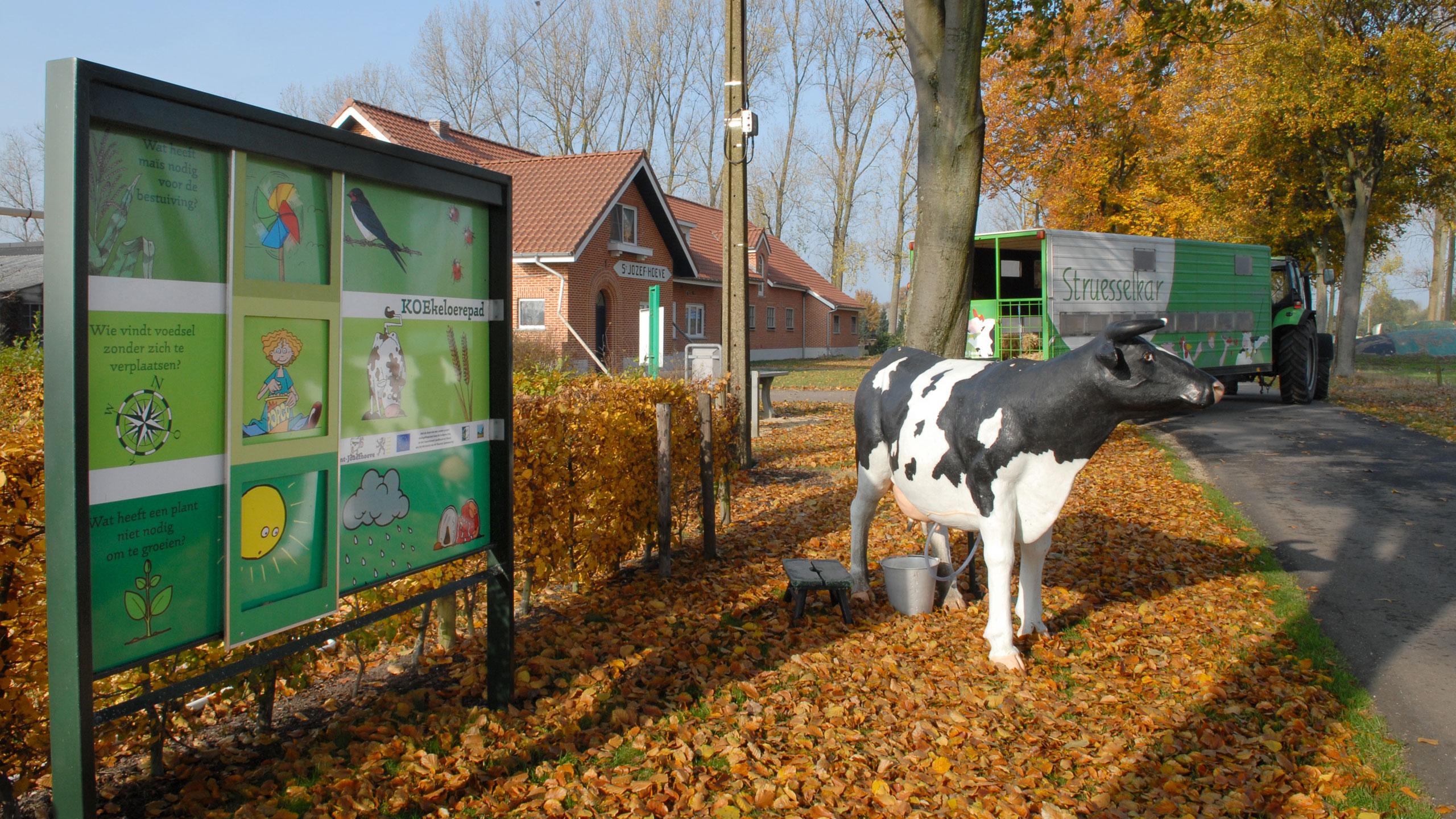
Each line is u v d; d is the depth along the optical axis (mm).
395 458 3467
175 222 2592
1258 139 25234
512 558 4059
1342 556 7312
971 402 4766
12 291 21469
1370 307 83875
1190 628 5547
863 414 5711
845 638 5250
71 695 2389
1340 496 9648
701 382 8570
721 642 5160
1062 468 4551
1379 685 4766
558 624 5355
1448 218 33594
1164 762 3852
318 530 3117
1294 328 18922
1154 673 4863
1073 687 4629
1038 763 3805
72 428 2305
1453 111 22375
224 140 2656
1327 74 22984
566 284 24453
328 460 3119
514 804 3396
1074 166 31078
